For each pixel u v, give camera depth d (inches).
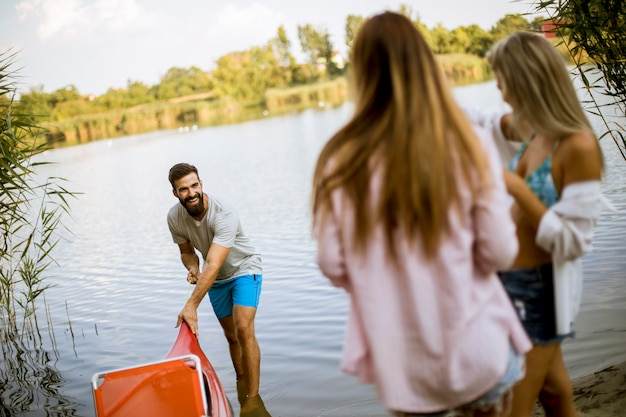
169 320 269.7
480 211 73.6
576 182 90.7
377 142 74.8
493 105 912.9
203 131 1925.4
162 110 2795.3
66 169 1203.2
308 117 1777.8
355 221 75.6
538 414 139.9
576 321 194.7
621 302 202.2
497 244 73.8
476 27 2110.0
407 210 73.5
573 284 94.7
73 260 418.9
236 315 190.4
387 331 75.6
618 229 275.9
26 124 245.6
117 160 1291.8
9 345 260.5
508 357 77.8
